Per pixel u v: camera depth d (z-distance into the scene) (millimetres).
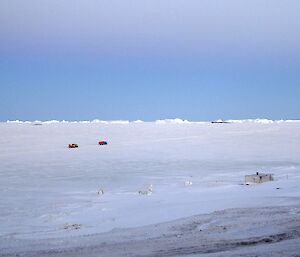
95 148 81562
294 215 16312
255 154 67438
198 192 28719
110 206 24734
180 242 12422
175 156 65812
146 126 195750
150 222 18766
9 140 106312
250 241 11781
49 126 198125
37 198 29656
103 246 12516
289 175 36875
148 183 37000
